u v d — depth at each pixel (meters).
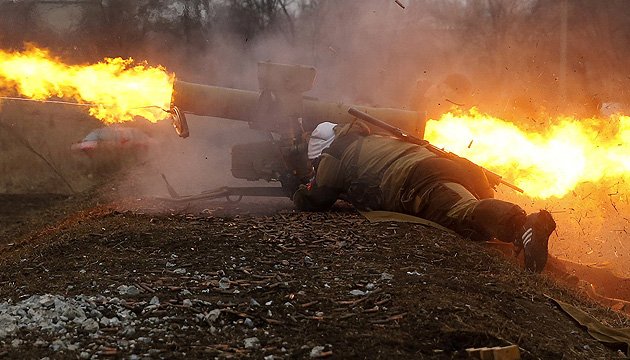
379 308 5.29
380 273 6.05
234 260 6.35
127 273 6.04
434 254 6.67
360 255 6.55
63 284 5.80
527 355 4.82
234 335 4.84
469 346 4.86
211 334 4.84
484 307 5.52
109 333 4.84
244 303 5.30
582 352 5.18
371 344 4.74
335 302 5.37
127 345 4.66
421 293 5.59
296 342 4.75
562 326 5.59
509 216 6.96
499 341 4.88
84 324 4.91
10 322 4.97
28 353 4.53
